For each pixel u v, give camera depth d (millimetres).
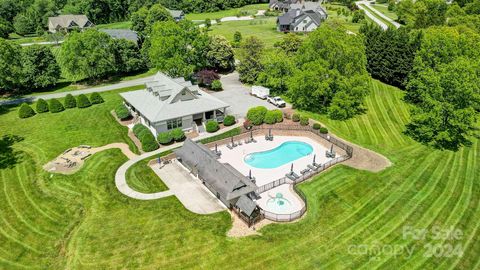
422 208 31578
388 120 52156
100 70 68562
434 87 43625
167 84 49625
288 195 34125
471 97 41281
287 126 49344
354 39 53344
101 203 32688
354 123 50938
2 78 59531
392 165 39094
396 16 129125
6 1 134250
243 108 56000
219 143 44812
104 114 53906
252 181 35406
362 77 50625
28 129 48719
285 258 25922
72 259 26375
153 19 99938
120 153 41906
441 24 83188
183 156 38531
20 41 109562
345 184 35500
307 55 53500
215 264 25391
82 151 42375
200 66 69062
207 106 48125
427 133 43688
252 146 44656
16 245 28047
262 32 111250
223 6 164750
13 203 32969
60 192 34438
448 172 37719
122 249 26969
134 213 31172
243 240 27750
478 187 35000
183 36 64312
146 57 80000
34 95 63781
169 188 35062
